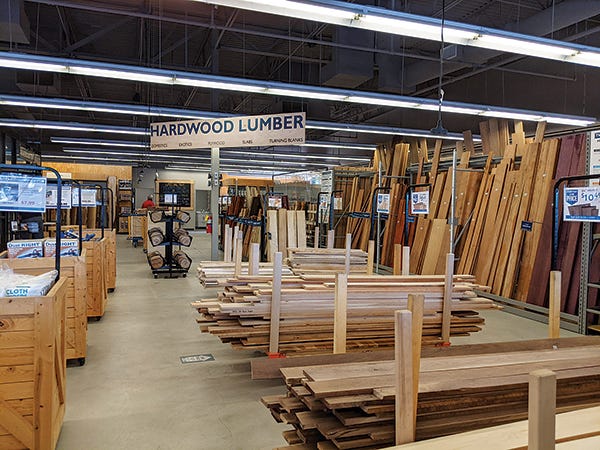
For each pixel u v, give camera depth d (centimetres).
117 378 391
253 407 339
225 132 859
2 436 247
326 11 427
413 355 172
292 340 389
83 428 304
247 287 396
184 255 959
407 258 468
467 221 783
